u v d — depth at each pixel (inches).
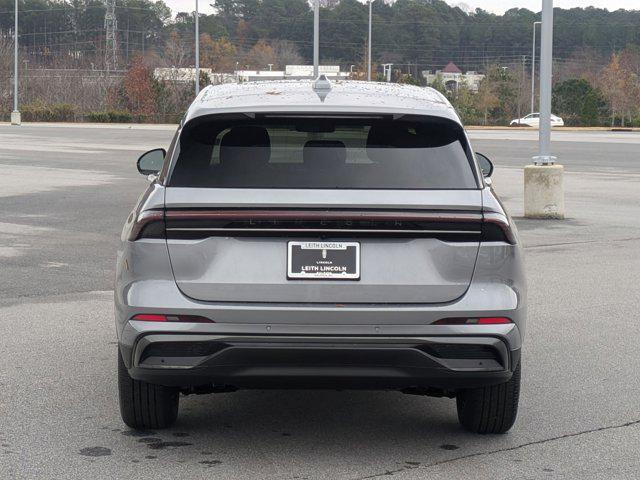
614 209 717.9
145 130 2212.1
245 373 192.1
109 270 435.5
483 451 211.8
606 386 265.1
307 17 6387.8
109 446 212.5
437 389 214.7
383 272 191.5
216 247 191.9
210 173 197.0
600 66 5196.9
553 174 652.7
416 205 191.2
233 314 189.6
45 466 199.6
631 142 1884.8
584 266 463.5
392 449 212.5
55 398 248.2
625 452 212.1
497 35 6555.1
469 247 193.5
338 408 244.7
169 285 192.7
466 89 3715.6
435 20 6491.1
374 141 204.1
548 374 277.1
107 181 885.8
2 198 735.1
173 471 197.5
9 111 3051.2
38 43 6215.6
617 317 353.4
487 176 301.9
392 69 5846.5
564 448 214.4
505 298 194.2
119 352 210.4
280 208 190.2
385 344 190.5
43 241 520.1
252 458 205.8
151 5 6456.7
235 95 218.1
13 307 358.0
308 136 204.7
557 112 3437.5
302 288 190.5
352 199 191.0
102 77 3316.9
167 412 219.0
